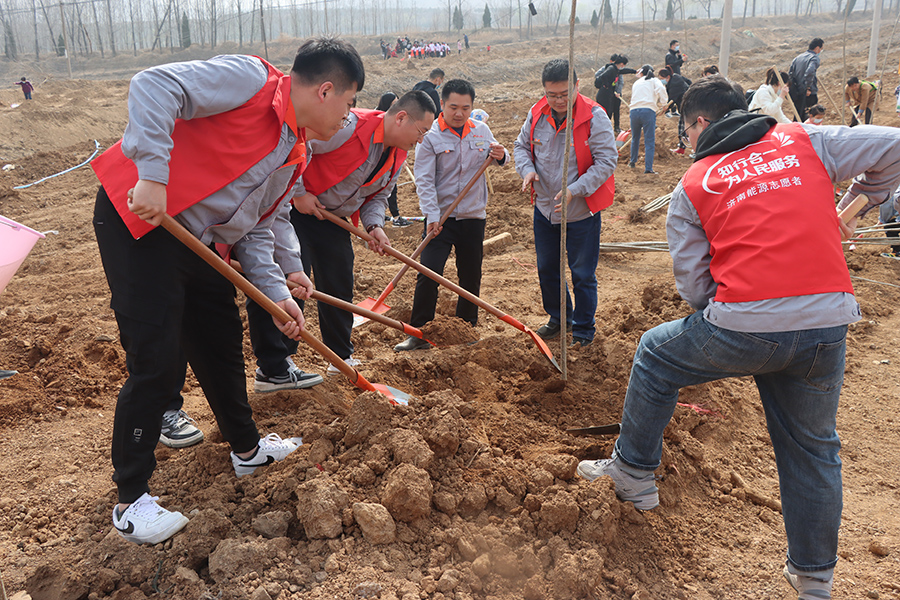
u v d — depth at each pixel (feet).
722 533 9.78
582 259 15.25
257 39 235.81
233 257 9.77
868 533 10.05
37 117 49.26
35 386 12.89
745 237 7.79
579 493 9.02
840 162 8.01
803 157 7.95
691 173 8.46
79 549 8.45
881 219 22.80
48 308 18.62
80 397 12.83
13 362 13.60
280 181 8.70
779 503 10.61
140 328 8.00
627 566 8.79
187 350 9.05
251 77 7.85
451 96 14.97
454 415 9.96
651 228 27.37
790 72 39.88
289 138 8.43
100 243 8.08
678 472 10.44
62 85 65.92
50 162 42.32
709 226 8.20
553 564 8.36
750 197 7.85
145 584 7.83
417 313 16.25
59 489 9.84
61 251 25.77
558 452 10.85
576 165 14.79
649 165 36.52
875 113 51.16
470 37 225.56
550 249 15.71
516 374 13.89
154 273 7.95
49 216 30.76
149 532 8.25
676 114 51.39
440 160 15.53
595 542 8.70
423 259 15.88
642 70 36.70
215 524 8.34
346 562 7.87
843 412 13.92
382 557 7.95
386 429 9.56
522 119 53.98
